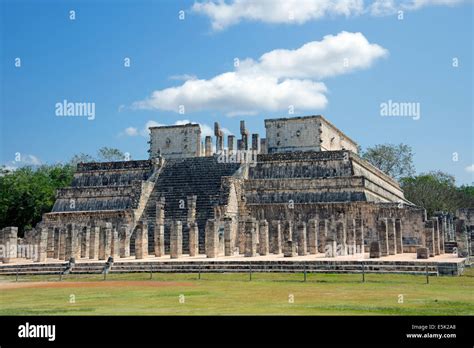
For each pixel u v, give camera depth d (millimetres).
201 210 58156
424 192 89312
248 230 45062
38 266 40750
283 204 57094
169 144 72875
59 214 63375
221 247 50281
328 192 57125
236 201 58719
